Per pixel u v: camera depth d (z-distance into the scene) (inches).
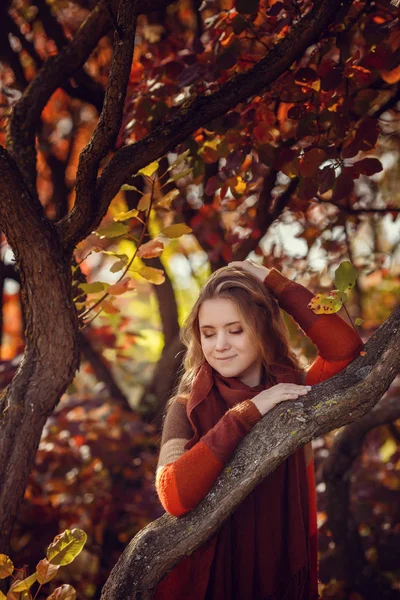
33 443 78.4
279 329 79.1
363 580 140.2
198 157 97.7
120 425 159.2
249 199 158.4
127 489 163.0
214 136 98.2
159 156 77.9
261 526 73.8
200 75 94.9
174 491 63.6
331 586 138.9
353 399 62.7
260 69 78.2
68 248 79.0
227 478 62.7
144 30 163.2
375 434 193.5
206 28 106.7
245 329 74.8
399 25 80.7
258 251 140.3
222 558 72.3
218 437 64.3
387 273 191.6
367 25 80.8
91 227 78.4
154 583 64.2
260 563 73.5
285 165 89.7
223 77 96.4
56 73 96.4
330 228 136.3
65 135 182.7
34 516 150.9
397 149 179.0
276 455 61.6
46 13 143.3
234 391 73.8
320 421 62.4
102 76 167.8
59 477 156.0
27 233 75.5
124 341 197.9
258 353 78.4
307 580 79.3
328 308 68.5
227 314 74.9
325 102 88.7
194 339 80.9
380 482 178.5
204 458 63.5
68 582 161.3
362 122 84.5
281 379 76.2
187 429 72.8
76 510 155.3
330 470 134.1
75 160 201.3
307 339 150.1
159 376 162.4
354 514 163.0
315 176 86.7
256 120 92.7
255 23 106.6
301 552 74.3
